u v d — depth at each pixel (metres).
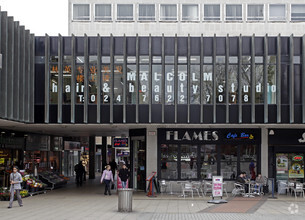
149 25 29.22
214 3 29.23
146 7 29.38
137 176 26.41
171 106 22.23
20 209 17.56
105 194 24.19
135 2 29.38
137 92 22.14
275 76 22.23
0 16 19.17
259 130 24.80
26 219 14.69
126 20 29.28
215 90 22.17
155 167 24.98
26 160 30.66
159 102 22.25
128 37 22.48
